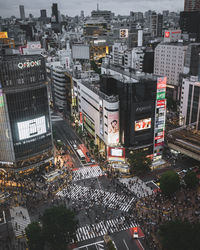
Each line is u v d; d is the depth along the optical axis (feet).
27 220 316.81
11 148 397.80
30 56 431.43
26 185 389.39
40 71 400.06
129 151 418.10
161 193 353.31
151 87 394.32
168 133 478.18
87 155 474.49
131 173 410.72
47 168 434.71
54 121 650.02
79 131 542.98
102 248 272.72
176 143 445.78
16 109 386.52
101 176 406.21
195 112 503.20
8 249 274.16
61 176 408.46
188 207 326.24
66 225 264.72
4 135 392.88
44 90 413.39
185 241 238.68
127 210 326.44
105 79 423.23
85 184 385.70
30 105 399.24
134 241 279.28
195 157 412.36
